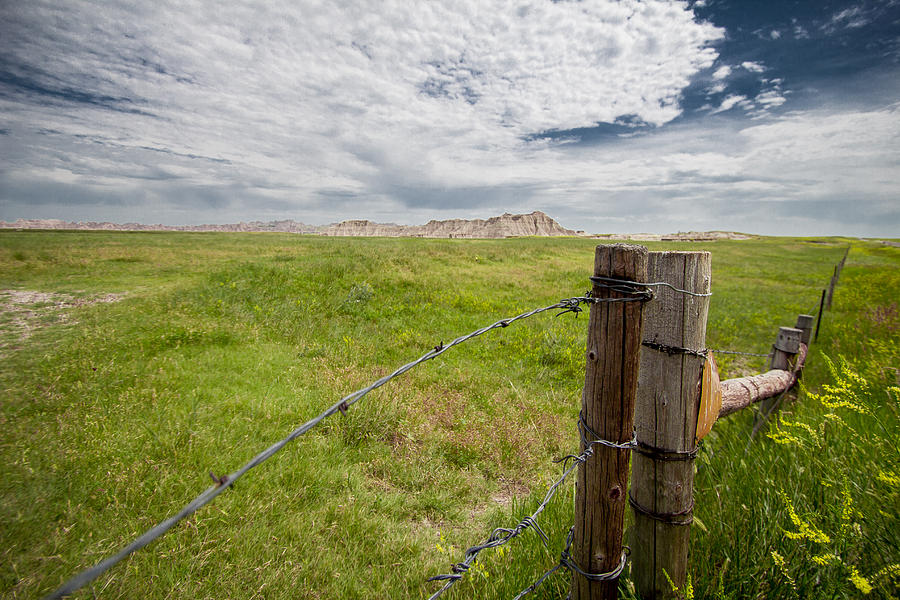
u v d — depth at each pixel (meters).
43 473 3.38
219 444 4.01
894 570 1.66
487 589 2.21
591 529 1.63
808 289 20.06
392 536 3.03
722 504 2.41
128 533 2.81
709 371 1.79
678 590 1.80
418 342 8.23
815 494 2.35
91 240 30.70
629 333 1.47
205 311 9.37
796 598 1.77
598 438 1.56
